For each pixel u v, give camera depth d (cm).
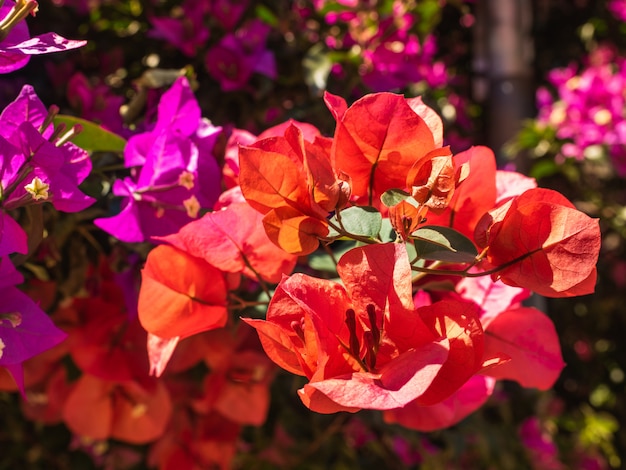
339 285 21
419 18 62
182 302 27
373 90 60
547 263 21
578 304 114
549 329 27
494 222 22
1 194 24
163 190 30
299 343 21
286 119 57
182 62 62
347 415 59
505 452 76
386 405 18
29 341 25
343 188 22
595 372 118
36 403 48
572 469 98
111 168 33
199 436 50
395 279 20
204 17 60
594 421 111
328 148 26
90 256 42
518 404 84
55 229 36
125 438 45
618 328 117
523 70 96
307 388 18
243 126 60
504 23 96
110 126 42
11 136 24
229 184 32
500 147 95
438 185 22
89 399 44
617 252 114
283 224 23
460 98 88
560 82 99
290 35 64
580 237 21
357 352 20
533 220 21
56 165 24
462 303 21
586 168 100
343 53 62
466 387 29
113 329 43
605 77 93
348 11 61
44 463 57
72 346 43
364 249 21
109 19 66
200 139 33
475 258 22
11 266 25
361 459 67
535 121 96
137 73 63
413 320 20
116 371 42
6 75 54
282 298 21
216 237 27
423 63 64
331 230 23
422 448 63
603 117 90
